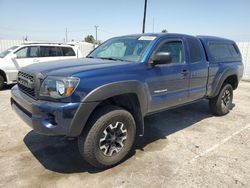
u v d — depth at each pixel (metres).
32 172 3.13
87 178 3.03
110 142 3.22
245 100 7.79
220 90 5.53
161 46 3.88
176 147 3.96
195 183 2.95
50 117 2.83
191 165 3.38
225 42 5.73
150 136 4.42
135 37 4.25
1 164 3.30
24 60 9.20
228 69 5.46
